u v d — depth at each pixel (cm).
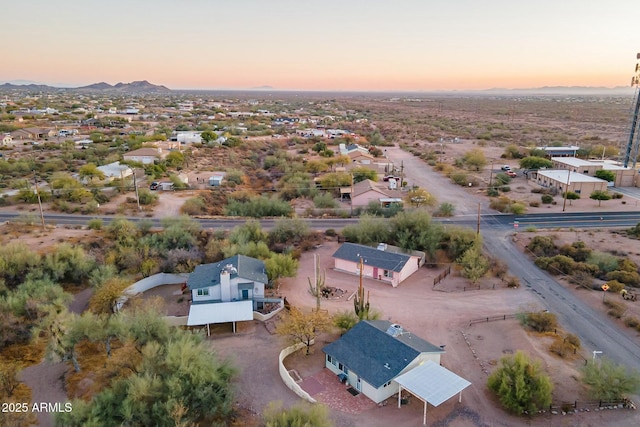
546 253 6412
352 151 13388
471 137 19638
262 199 8606
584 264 5762
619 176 10662
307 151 15062
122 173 10381
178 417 2900
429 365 3553
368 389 3484
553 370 3794
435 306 5062
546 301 5131
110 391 3134
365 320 4103
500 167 12744
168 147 13800
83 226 7056
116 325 3803
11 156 12656
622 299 5025
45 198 8556
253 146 15600
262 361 3997
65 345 3672
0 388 3425
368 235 6700
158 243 6225
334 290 5447
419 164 13475
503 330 4519
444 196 9681
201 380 3159
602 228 7394
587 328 4544
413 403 3450
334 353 3781
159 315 4081
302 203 9394
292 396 3509
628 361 3978
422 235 6388
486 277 5791
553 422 3241
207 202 9094
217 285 4938
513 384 3384
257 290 5038
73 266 5491
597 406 3391
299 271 5997
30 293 4691
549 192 9762
